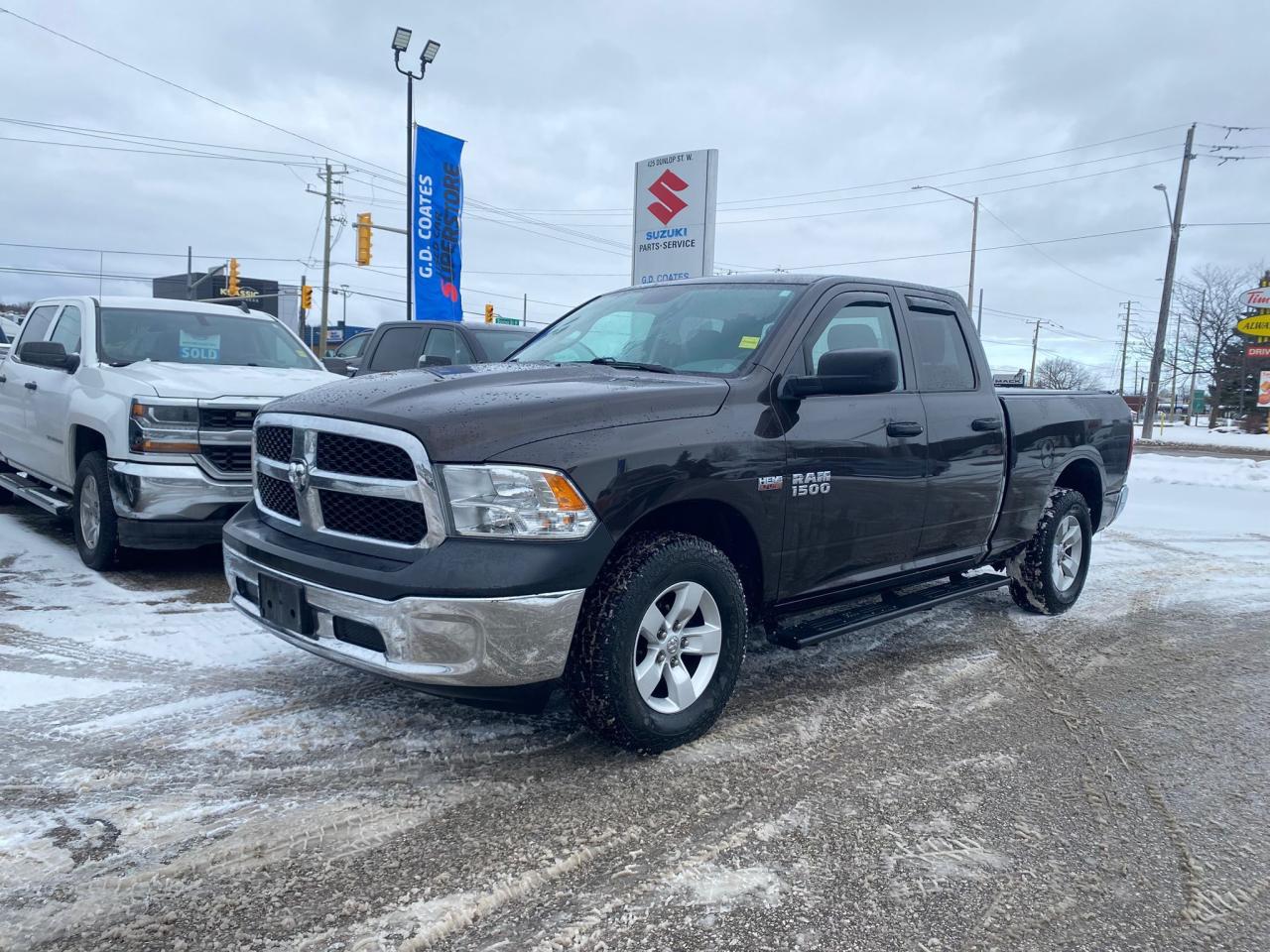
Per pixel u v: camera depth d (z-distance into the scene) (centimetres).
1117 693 449
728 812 308
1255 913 261
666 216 1469
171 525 562
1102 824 311
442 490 303
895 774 345
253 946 229
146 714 371
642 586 325
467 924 241
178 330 707
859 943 240
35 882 252
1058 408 572
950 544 486
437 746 351
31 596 538
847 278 447
